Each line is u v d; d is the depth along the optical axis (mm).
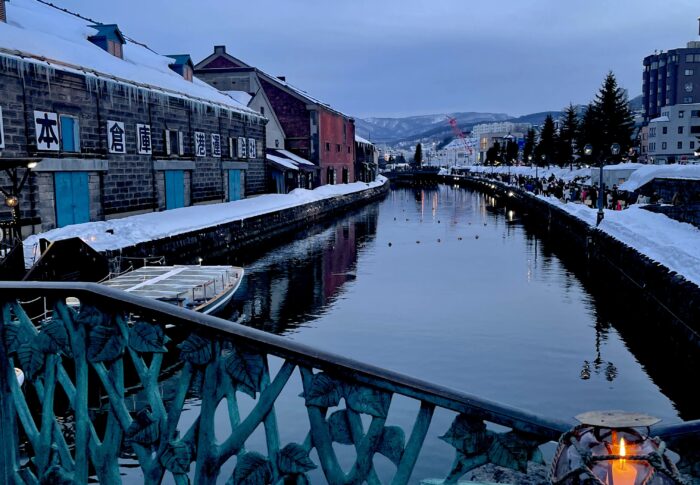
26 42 24969
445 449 9820
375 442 2139
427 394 2061
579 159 82500
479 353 15977
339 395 2166
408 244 39062
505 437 2029
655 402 12758
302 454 2205
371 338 17484
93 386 10414
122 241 24203
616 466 1738
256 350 2221
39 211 24734
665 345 16469
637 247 21969
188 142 38281
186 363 2311
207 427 2299
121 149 30438
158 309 2307
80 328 2465
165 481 8594
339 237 42688
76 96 26844
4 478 2641
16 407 2627
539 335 17734
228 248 34219
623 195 43594
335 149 75188
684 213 25656
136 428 2387
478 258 33281
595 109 80688
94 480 8062
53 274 16500
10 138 23031
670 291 16234
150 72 36938
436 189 118688
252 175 51438
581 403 12695
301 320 19656
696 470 2035
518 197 72688
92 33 34656
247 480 2258
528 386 13594
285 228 45531
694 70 131000
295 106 65688
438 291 24297
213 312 18219
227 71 63969
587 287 25125
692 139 102000
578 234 34000
